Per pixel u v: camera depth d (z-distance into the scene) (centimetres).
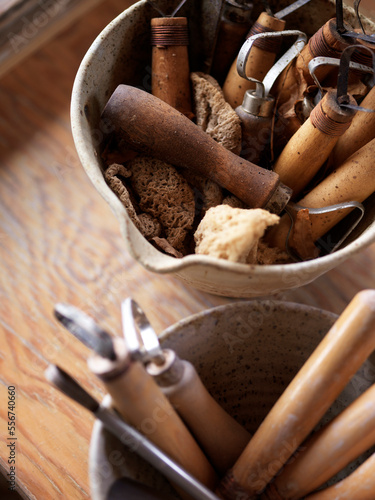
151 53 43
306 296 45
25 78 58
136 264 47
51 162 53
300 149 39
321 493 32
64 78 58
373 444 31
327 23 40
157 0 41
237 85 42
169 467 29
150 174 39
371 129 40
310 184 42
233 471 32
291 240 39
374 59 35
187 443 31
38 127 55
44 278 47
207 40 43
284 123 41
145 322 31
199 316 33
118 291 46
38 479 39
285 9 41
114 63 42
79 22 61
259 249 40
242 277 33
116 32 40
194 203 40
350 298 45
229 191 40
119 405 29
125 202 38
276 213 39
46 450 40
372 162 38
